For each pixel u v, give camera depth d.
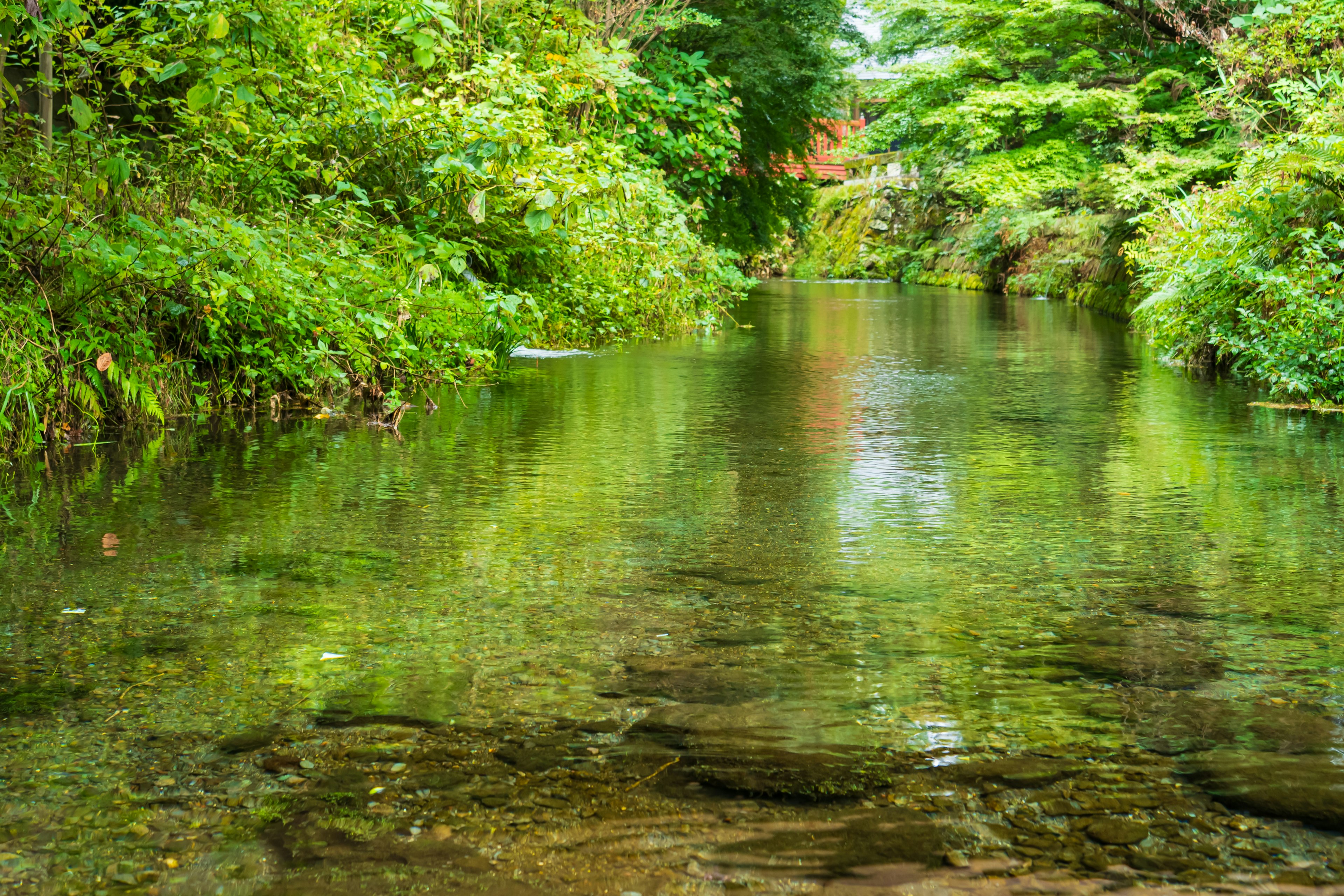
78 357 5.63
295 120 8.38
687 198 17.03
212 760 1.94
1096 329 13.45
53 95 7.07
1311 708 2.17
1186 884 1.55
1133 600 2.93
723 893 1.54
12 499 4.14
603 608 2.85
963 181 20.56
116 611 2.80
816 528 3.74
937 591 3.01
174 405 6.16
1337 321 7.06
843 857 1.62
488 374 8.14
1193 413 6.56
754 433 5.75
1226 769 1.90
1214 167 16.12
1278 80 11.98
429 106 8.62
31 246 5.63
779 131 18.55
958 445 5.44
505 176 7.89
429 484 4.45
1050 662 2.44
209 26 6.21
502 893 1.54
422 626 2.68
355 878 1.58
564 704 2.19
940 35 22.02
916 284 30.44
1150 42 19.03
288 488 4.36
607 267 11.54
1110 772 1.89
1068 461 5.04
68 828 1.71
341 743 2.01
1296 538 3.61
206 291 6.21
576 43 11.02
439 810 1.77
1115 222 19.95
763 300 20.83
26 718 2.12
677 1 15.34
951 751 1.97
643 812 1.76
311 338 6.82
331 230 8.09
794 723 2.09
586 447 5.32
